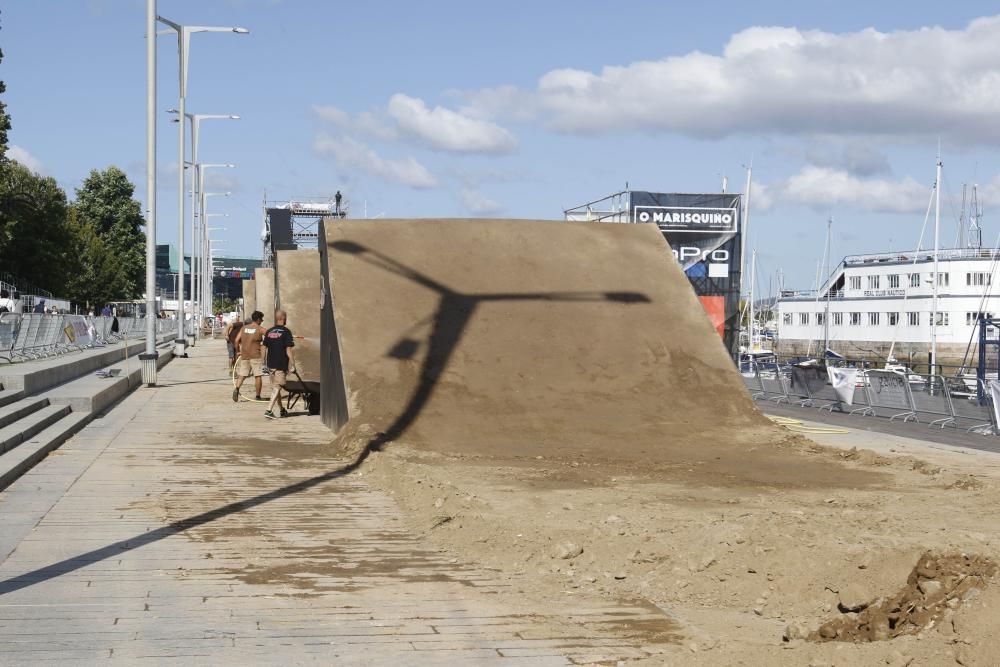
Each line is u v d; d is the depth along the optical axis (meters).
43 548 9.98
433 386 19.28
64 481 14.05
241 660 6.78
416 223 23.81
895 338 87.44
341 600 8.30
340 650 7.04
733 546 9.18
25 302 57.16
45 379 24.56
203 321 95.81
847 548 8.60
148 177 32.81
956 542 8.62
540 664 6.80
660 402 19.83
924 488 14.07
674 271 23.70
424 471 14.37
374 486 13.88
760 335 118.88
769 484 14.29
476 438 17.80
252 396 29.12
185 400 27.66
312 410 24.92
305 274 31.11
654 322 21.92
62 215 85.75
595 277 23.02
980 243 93.44
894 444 21.16
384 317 20.69
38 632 7.33
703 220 32.41
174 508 12.14
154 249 32.75
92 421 22.03
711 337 21.77
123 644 7.08
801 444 18.14
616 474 14.99
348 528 11.12
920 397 26.91
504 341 20.69
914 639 6.13
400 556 9.85
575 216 36.19
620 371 20.45
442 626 7.63
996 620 5.88
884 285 93.00
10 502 12.44
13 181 80.75
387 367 19.48
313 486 13.88
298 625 7.60
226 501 12.65
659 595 8.50
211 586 8.66
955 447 20.88
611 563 9.40
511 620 7.79
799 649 6.45
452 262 22.69
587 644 7.23
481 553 9.94
